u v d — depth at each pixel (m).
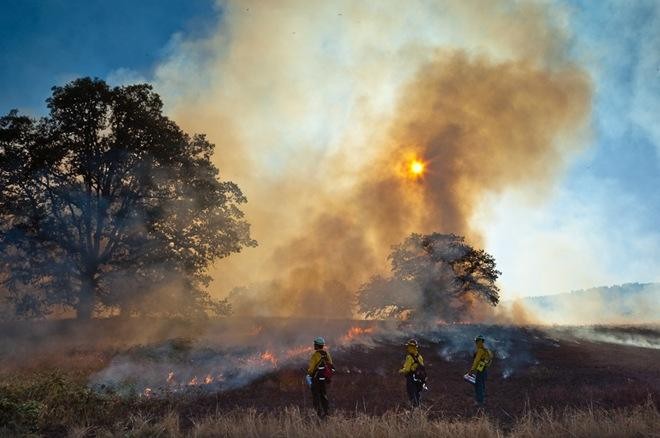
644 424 8.54
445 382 16.73
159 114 31.53
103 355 17.86
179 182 30.58
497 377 18.25
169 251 29.17
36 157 27.55
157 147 29.88
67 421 9.49
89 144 29.62
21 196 28.36
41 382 11.66
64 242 28.44
